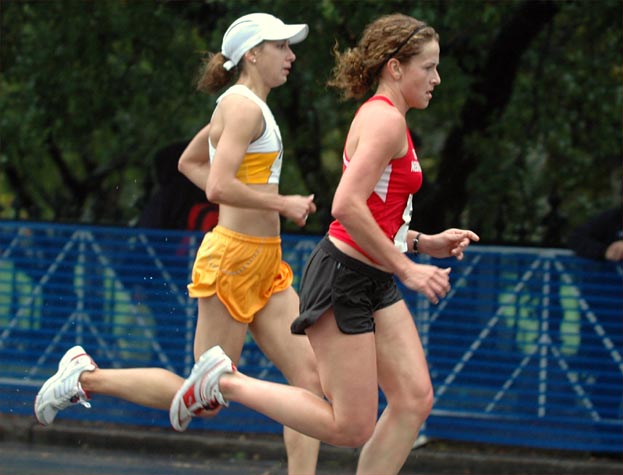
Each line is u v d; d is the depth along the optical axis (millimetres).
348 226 15812
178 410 17750
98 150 43250
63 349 29250
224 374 17484
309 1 32125
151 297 28891
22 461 26031
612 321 26984
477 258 27547
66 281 29297
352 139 16469
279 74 19859
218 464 26688
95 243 29188
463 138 35406
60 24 36125
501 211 30062
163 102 37656
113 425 28719
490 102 35281
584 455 27734
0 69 36938
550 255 27250
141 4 35688
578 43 37000
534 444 27312
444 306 27719
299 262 28047
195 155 21328
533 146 37125
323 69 33375
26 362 29359
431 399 17391
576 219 38281
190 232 28766
